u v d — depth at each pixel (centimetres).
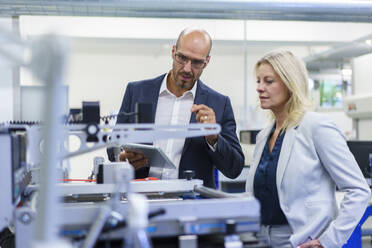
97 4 321
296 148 150
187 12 341
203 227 92
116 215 86
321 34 450
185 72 169
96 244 88
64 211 88
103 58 420
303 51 462
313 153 146
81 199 130
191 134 113
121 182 84
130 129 112
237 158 173
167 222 91
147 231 89
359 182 141
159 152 135
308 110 156
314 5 344
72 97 412
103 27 405
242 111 441
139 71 426
